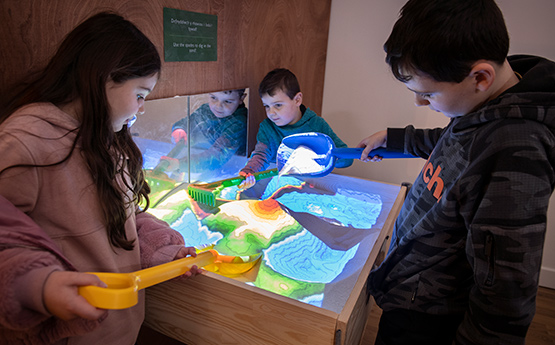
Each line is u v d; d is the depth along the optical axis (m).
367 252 0.92
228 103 1.38
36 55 0.76
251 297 0.74
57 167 0.56
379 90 1.68
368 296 1.00
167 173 1.17
